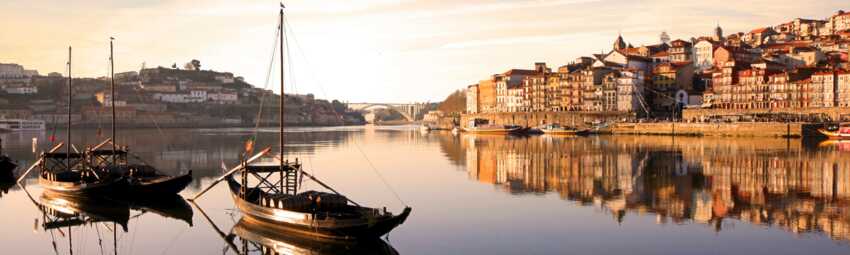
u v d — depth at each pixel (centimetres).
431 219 5947
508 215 6106
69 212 6462
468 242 5119
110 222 5969
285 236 5184
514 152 13425
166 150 14875
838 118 18075
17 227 5825
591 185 8038
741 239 5156
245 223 5578
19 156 13100
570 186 7969
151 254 4931
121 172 7325
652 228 5547
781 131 17050
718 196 7131
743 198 6988
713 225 5650
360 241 4934
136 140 19950
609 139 17900
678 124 19225
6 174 9481
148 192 6800
